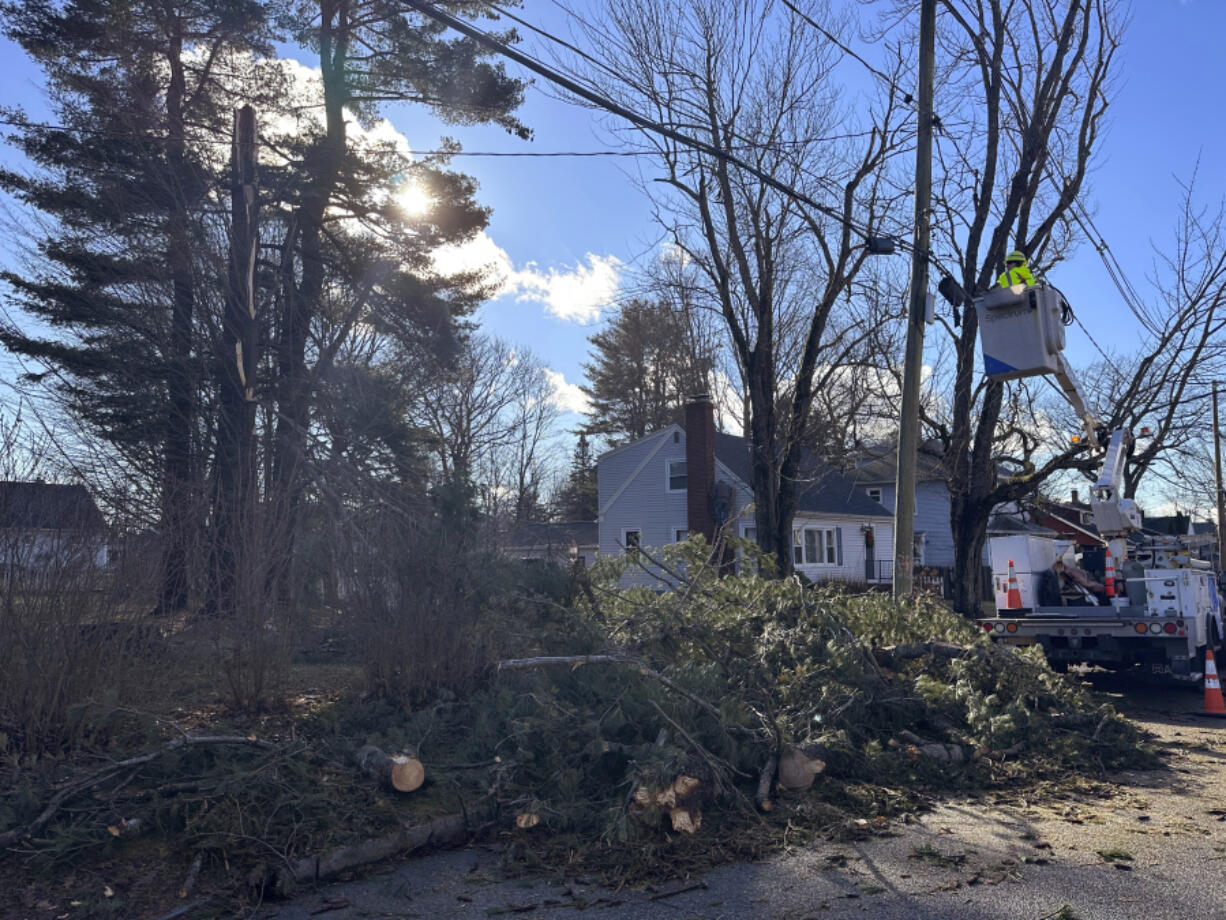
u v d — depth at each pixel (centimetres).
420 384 1842
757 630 855
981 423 1912
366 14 1864
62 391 1535
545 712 622
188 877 466
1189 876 501
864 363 1936
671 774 555
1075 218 1644
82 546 622
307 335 1664
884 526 3912
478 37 705
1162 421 2055
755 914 453
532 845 543
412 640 708
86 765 567
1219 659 1434
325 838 507
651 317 4766
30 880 464
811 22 1119
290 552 793
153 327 1538
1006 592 1249
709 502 3050
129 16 1680
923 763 717
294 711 724
